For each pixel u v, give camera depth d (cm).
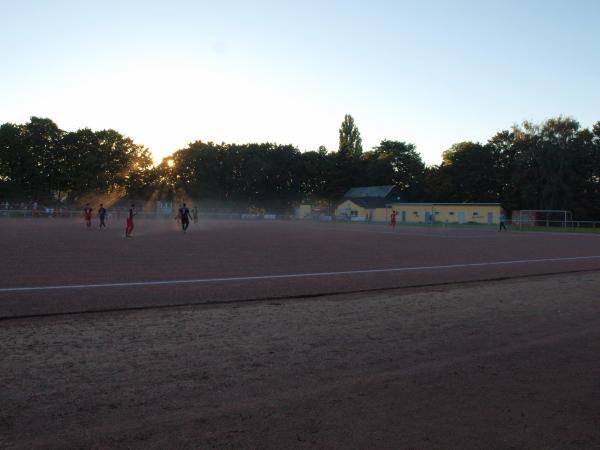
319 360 636
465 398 518
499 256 2142
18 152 7969
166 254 1950
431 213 7975
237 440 416
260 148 9681
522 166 8419
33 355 632
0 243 2345
